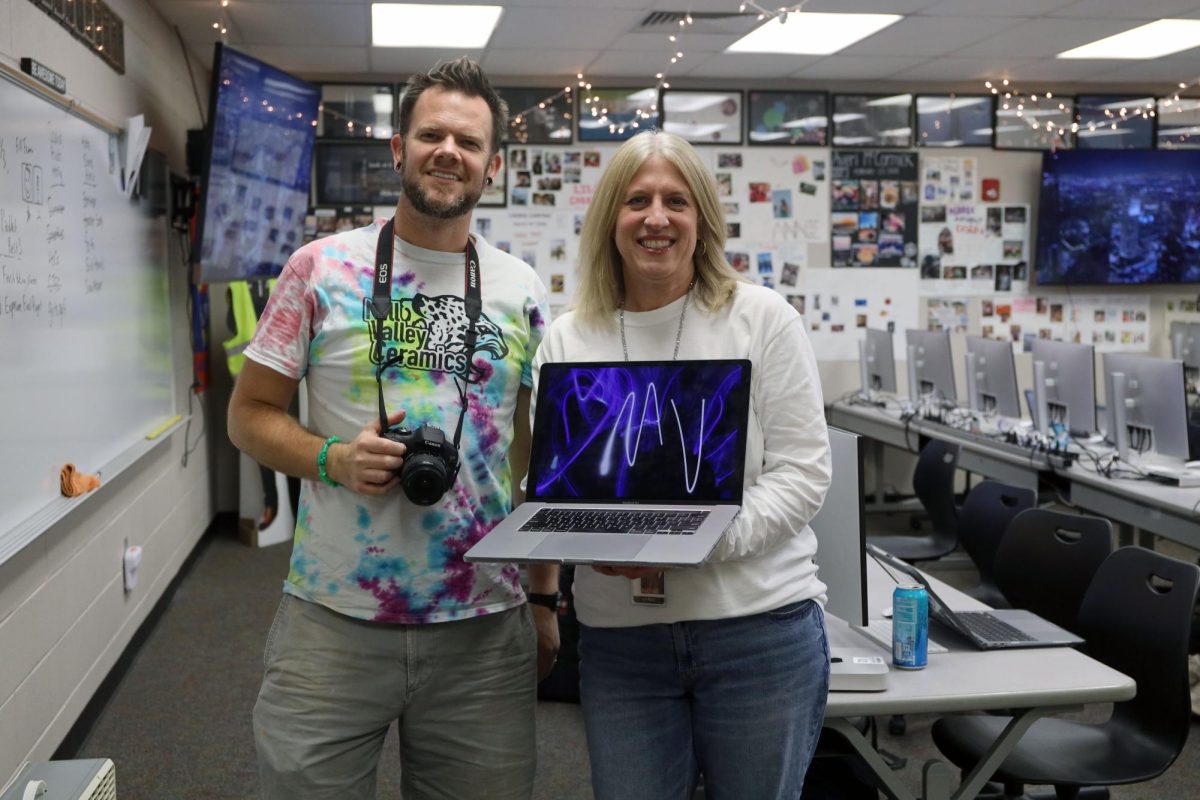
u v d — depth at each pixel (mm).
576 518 1575
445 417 1657
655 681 1640
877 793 2354
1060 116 7258
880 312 7266
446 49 6051
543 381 1713
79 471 3398
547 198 6938
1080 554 2975
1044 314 7418
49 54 3219
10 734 2723
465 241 1720
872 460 7027
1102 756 2281
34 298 2953
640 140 1661
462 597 1665
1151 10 5332
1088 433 4805
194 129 5840
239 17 5258
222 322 6590
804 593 1637
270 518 6184
